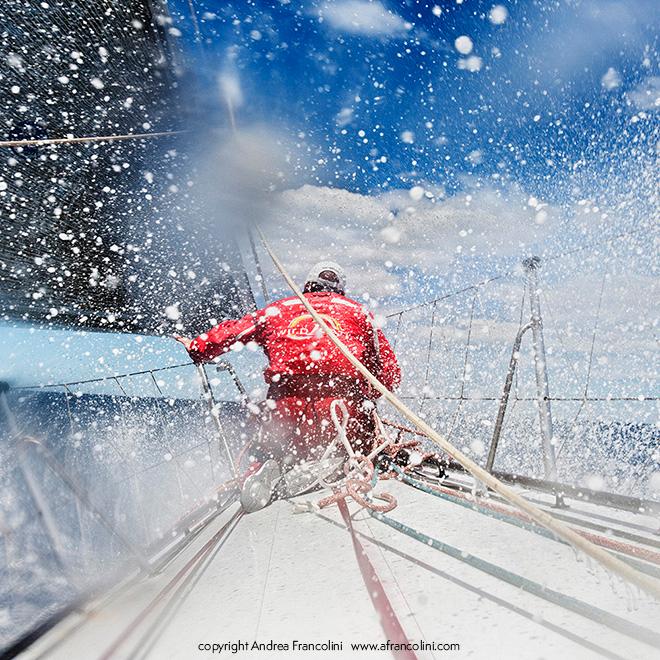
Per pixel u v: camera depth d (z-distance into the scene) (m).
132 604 1.30
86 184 9.89
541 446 2.10
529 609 1.07
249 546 1.66
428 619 1.07
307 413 2.43
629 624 0.95
